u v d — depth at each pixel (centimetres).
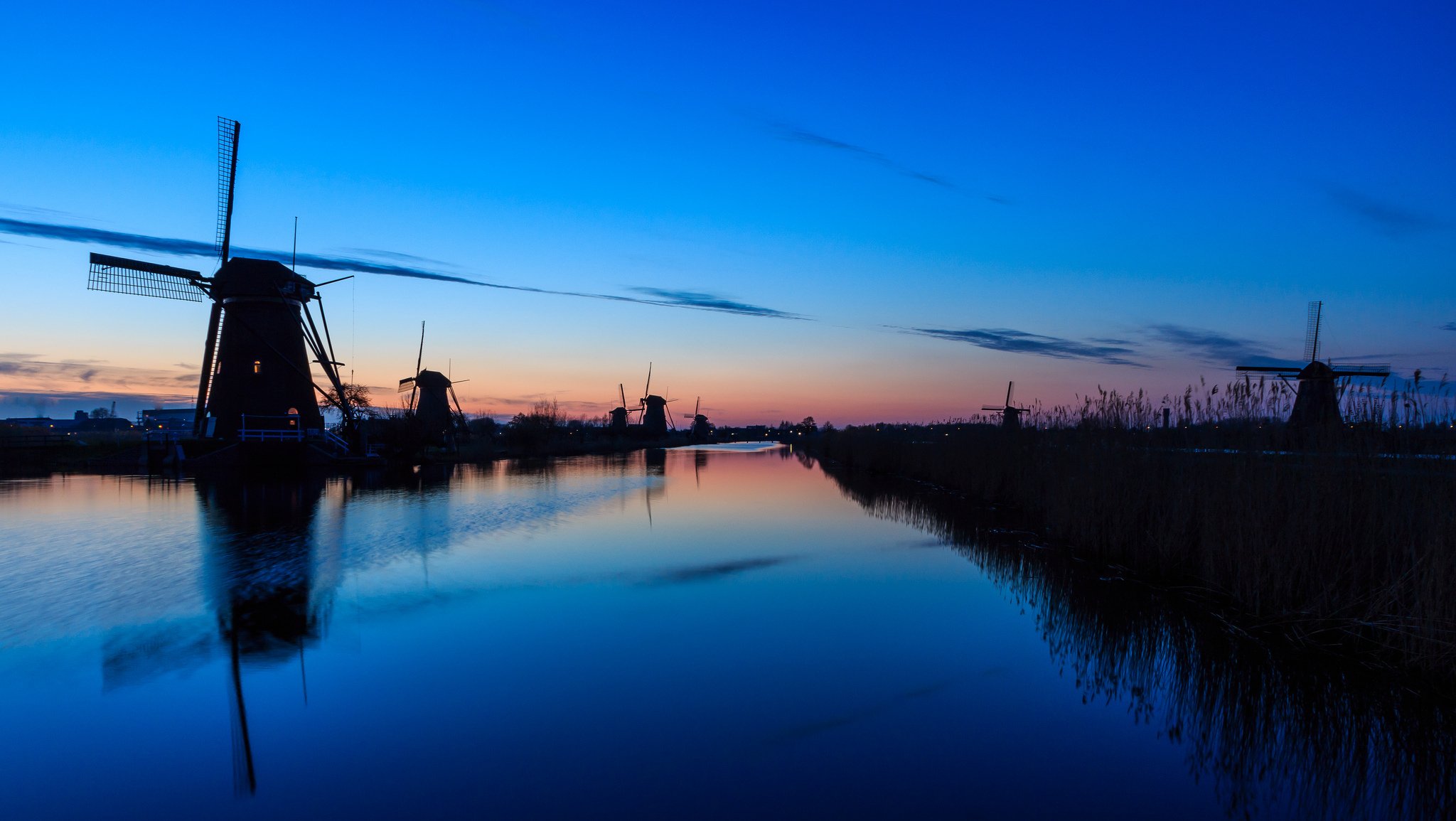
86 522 1838
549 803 524
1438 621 745
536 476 3616
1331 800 533
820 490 2867
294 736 630
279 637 893
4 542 1541
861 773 570
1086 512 1393
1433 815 512
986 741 624
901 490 2836
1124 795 541
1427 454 867
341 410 4153
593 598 1085
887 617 987
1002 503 2250
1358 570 895
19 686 740
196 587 1140
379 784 550
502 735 631
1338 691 728
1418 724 656
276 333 3709
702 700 706
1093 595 1091
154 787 548
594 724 654
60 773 570
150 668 793
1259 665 801
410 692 727
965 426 2908
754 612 1009
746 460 5684
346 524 1812
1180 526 1168
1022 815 512
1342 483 939
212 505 2200
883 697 718
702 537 1652
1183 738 632
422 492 2656
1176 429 1245
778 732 639
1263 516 966
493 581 1191
